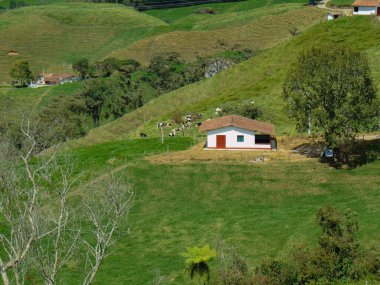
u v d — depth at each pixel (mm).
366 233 49531
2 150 45906
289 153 71875
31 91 192500
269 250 51031
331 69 64938
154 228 58750
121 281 49594
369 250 45188
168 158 72188
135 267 52031
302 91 67062
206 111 104688
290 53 124562
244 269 41250
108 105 169125
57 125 123688
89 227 54000
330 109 65438
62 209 33219
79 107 156625
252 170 67125
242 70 129500
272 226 55188
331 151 67312
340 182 62750
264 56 130250
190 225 58594
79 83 197750
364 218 52781
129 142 86000
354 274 41031
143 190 66062
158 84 185500
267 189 63469
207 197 63781
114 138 111562
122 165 72250
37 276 45156
